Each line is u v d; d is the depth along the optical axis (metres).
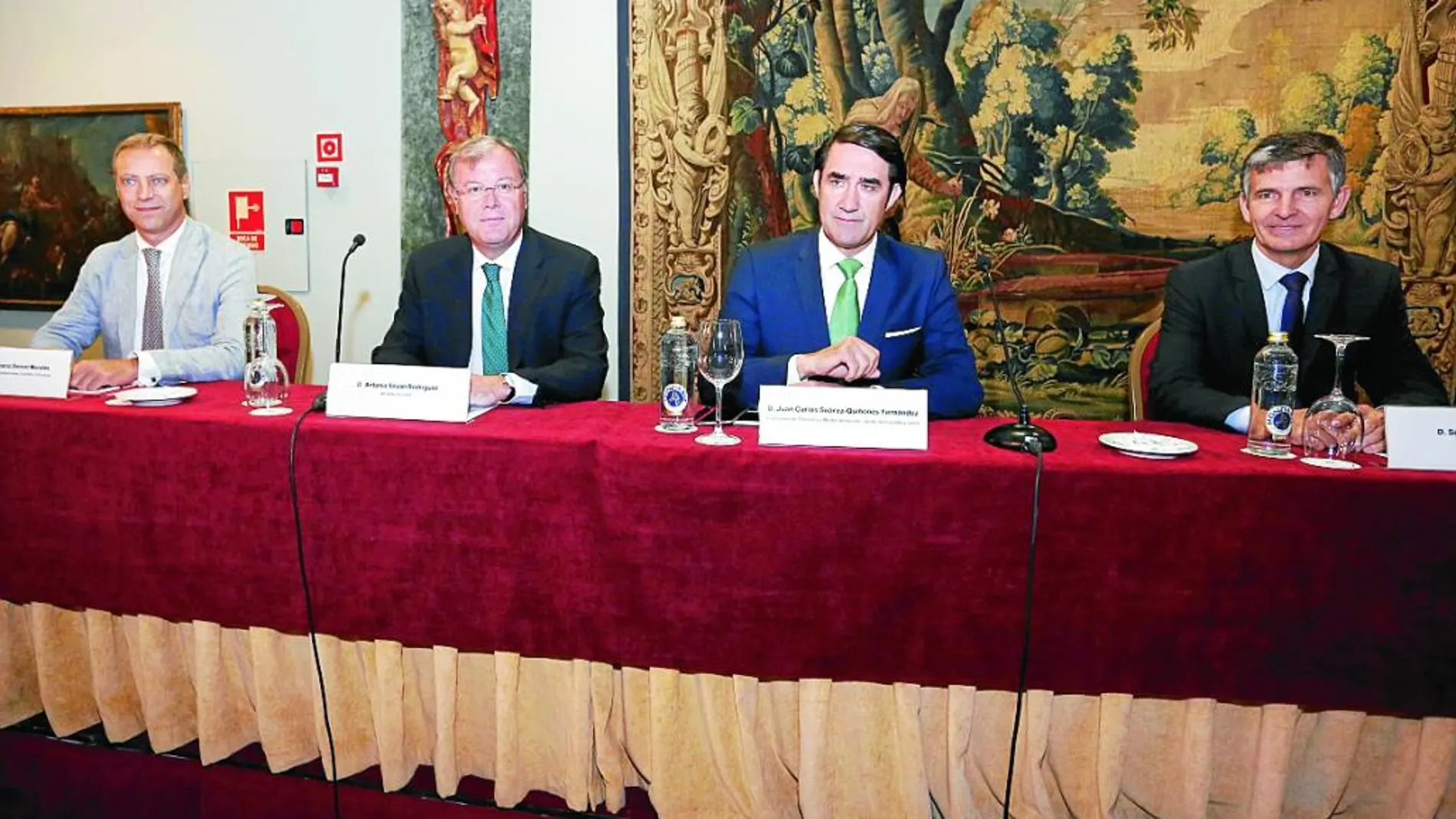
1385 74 2.41
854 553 1.29
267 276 3.17
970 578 1.28
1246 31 2.45
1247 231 2.51
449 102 2.96
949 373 1.74
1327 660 1.23
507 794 1.48
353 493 1.42
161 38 3.15
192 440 1.47
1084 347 2.64
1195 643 1.25
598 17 2.84
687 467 1.31
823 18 2.66
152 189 2.18
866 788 1.41
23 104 3.30
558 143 2.92
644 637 1.37
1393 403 1.61
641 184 2.85
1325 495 1.18
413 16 2.95
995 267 2.65
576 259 2.04
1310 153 1.70
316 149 3.08
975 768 1.40
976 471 1.25
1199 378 1.74
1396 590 1.20
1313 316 1.78
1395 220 2.46
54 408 1.53
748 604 1.33
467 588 1.41
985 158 2.62
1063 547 1.25
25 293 3.34
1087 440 1.42
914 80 2.63
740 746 1.39
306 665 1.55
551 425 1.46
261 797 1.56
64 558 1.56
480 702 1.52
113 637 1.62
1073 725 1.37
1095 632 1.27
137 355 1.90
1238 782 1.36
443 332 2.03
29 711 1.72
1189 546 1.22
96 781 1.63
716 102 2.76
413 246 3.06
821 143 2.71
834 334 1.83
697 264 2.84
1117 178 2.56
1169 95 2.50
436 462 1.39
